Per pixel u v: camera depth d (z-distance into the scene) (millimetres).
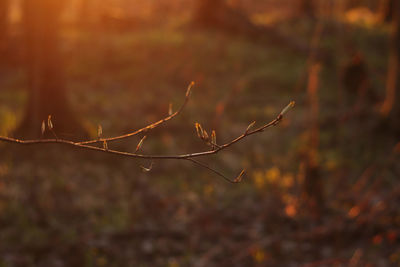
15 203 6379
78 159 8328
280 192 7625
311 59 7227
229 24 19609
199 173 8555
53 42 9023
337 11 7367
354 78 13102
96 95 13172
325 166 8859
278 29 19172
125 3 30078
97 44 17266
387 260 5602
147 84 14266
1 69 14391
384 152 9398
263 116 11891
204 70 15344
